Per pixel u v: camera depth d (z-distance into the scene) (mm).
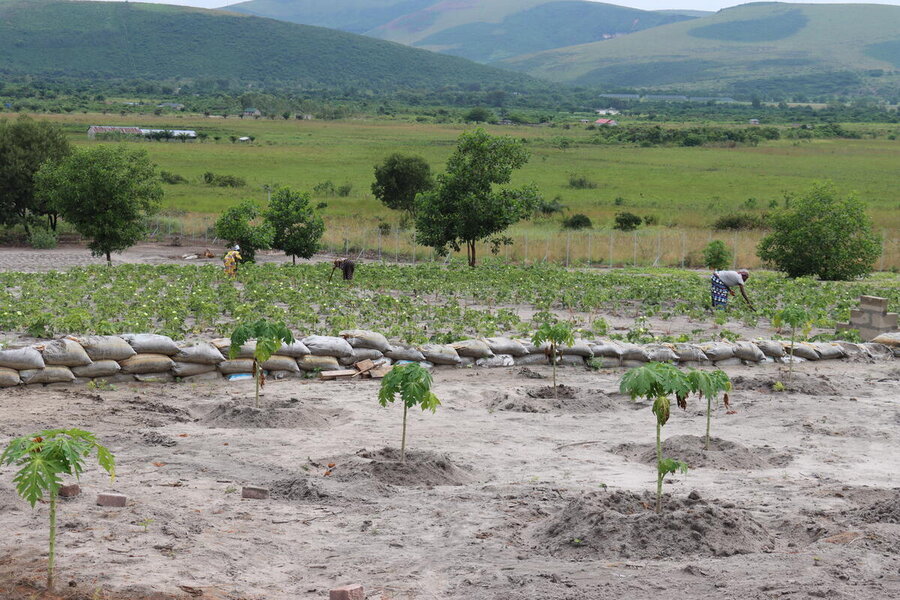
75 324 19969
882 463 11672
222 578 7113
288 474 10406
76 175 42562
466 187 43844
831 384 16906
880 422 14055
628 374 8453
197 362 15953
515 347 18359
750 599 6613
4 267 42562
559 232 56750
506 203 43250
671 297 31641
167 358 15773
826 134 157500
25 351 14664
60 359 14844
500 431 13211
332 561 7695
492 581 7145
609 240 53000
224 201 69688
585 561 7633
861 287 35656
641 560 7621
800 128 172125
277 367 16484
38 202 56406
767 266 47500
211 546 7801
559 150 128875
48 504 8758
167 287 30000
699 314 26828
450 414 14211
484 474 10898
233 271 35062
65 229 60156
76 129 136250
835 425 13805
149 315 23953
